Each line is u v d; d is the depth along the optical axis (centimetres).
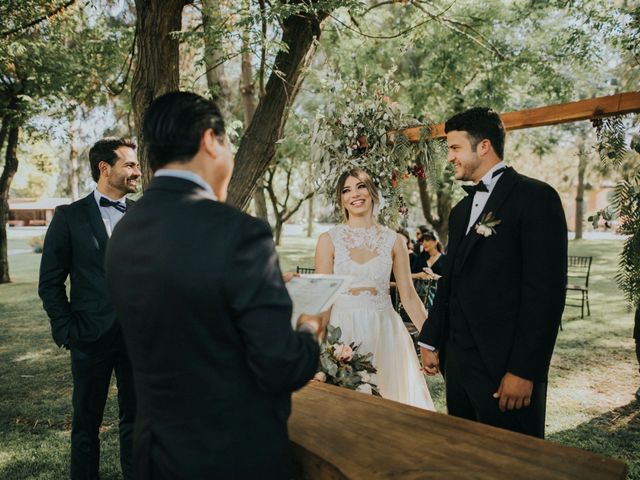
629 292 231
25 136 1148
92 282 259
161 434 106
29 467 294
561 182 2577
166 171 115
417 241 643
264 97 432
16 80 868
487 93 818
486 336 191
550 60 770
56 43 762
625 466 118
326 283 134
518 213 186
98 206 272
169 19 363
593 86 930
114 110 1053
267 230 106
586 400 407
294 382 101
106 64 761
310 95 894
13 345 599
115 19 724
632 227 227
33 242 2398
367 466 122
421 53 908
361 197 300
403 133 365
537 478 114
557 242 179
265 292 99
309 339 110
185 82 648
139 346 107
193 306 98
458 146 204
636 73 714
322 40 871
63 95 800
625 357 528
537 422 188
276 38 388
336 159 366
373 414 156
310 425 149
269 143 436
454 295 207
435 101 872
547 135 1188
